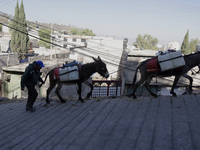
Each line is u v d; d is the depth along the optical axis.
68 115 5.58
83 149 3.37
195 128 3.74
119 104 6.03
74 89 12.27
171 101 5.73
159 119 4.46
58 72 6.43
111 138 3.71
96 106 6.14
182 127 3.86
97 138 3.78
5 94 16.19
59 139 3.91
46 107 6.67
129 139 3.59
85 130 4.29
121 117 4.90
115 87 17.45
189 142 3.18
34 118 5.60
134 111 5.26
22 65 16.48
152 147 3.18
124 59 18.66
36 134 4.33
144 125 4.21
